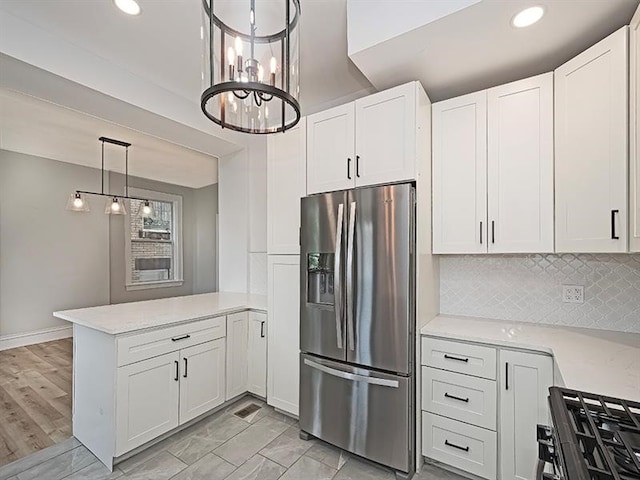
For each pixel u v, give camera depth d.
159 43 2.18
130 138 3.90
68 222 5.01
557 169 1.80
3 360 3.96
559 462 0.81
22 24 1.94
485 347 1.82
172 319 2.28
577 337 1.82
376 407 1.97
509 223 1.96
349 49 1.85
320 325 2.24
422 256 2.04
